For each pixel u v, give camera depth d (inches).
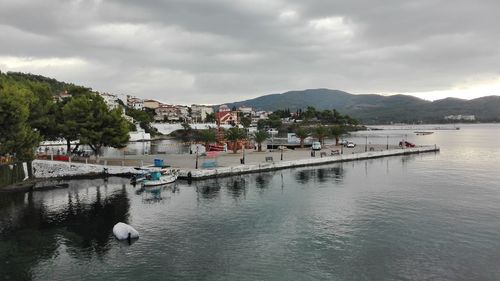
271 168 3656.5
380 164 4200.3
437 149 5787.4
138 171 3125.0
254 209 2151.8
